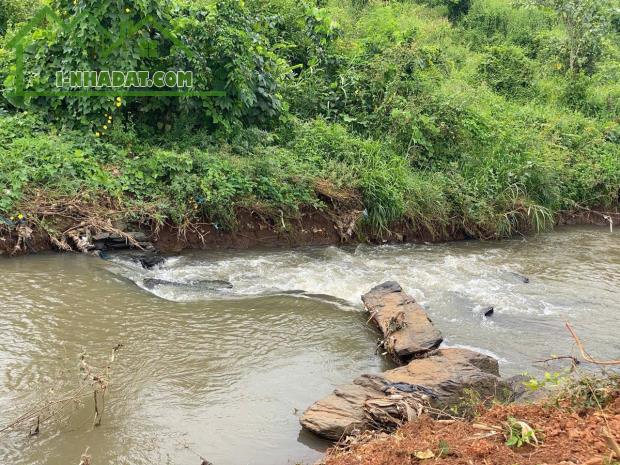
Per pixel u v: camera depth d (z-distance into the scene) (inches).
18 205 307.0
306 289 294.7
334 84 475.5
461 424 163.9
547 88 661.3
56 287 261.6
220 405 188.9
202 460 163.6
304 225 378.6
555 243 427.5
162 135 386.3
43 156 332.2
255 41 412.2
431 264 351.9
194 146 379.2
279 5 526.3
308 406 192.1
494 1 852.6
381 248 385.7
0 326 222.2
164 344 222.5
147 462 161.3
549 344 249.6
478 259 372.8
